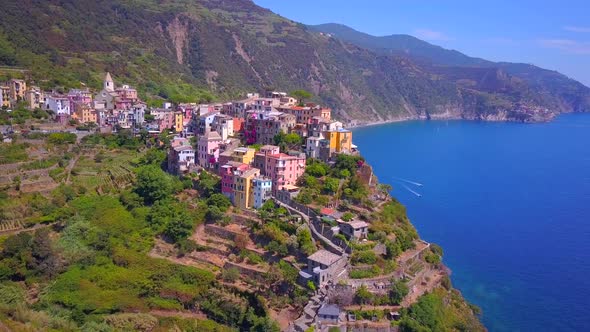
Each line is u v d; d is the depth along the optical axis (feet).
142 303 498.69
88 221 598.75
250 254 545.44
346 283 490.90
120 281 515.09
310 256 508.12
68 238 564.71
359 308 481.05
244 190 612.70
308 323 452.76
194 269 532.32
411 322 472.44
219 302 498.28
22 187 634.02
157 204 627.46
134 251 559.38
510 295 625.41
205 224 598.34
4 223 574.97
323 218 562.25
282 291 503.20
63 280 508.94
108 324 469.16
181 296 506.07
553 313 586.86
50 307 479.82
